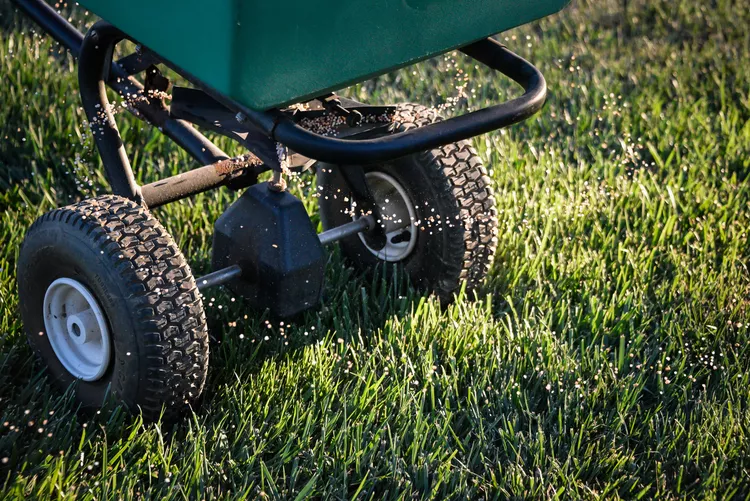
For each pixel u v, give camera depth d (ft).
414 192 10.66
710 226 13.29
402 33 7.64
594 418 9.77
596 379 10.25
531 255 12.46
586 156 15.61
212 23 6.62
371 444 8.99
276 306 9.78
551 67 18.48
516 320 11.00
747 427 9.54
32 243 9.05
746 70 18.31
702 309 11.51
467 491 8.64
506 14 8.46
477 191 10.53
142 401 8.75
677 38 20.40
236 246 9.88
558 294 11.91
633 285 12.01
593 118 16.28
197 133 10.46
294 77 7.10
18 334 10.29
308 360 10.07
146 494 8.28
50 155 13.99
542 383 10.17
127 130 14.57
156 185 9.89
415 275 11.35
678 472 9.18
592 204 13.67
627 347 10.79
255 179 10.55
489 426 9.46
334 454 8.98
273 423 9.34
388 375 10.09
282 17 6.66
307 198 13.25
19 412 9.12
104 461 8.36
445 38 8.09
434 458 9.00
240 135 9.07
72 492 8.20
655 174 15.02
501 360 10.41
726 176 14.84
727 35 20.47
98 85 9.95
